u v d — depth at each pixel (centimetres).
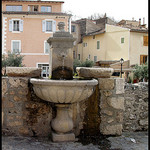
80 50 3831
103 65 3147
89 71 491
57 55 509
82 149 410
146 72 2462
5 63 2461
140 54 3025
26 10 3073
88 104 485
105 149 415
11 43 2891
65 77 513
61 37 502
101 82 485
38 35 2928
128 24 3462
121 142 454
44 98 416
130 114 520
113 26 3170
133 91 520
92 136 482
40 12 2938
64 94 393
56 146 417
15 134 459
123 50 3048
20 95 459
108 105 489
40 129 466
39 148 400
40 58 2948
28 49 2923
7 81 455
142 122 529
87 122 486
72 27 3875
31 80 413
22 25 2902
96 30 3828
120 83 491
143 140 468
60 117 443
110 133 491
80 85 393
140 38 3020
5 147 388
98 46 3422
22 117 460
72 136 449
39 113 465
